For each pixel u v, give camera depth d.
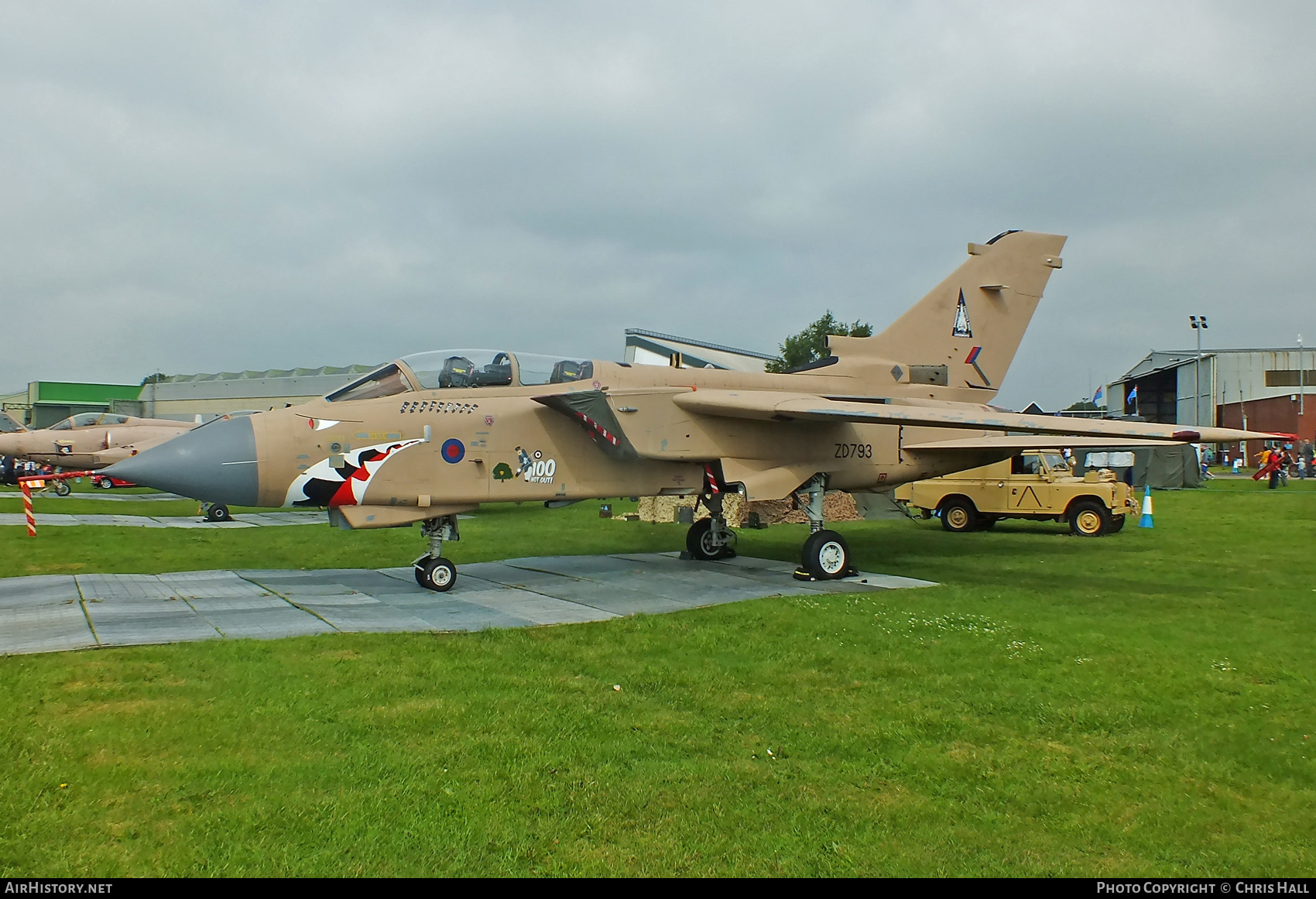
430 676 6.42
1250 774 4.77
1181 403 70.75
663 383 12.41
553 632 8.08
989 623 8.52
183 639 7.51
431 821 3.99
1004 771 4.73
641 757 4.86
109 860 3.57
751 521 18.92
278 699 5.71
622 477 12.09
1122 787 4.56
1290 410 56.78
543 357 12.05
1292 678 6.61
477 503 11.07
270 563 13.62
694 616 8.89
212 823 3.91
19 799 4.10
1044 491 18.73
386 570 12.82
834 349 14.20
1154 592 10.65
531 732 5.21
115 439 30.31
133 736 4.94
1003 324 15.77
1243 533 18.48
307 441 10.06
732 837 3.91
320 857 3.64
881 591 10.78
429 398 10.88
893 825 4.07
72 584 10.91
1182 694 6.18
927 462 14.13
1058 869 3.67
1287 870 3.69
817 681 6.43
